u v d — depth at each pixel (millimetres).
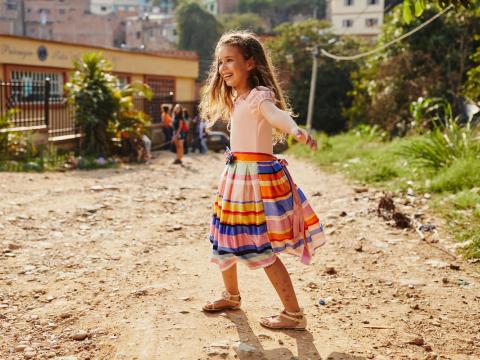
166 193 8984
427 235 5797
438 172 8727
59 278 4418
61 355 3131
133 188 9523
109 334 3365
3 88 15227
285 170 3262
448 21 17391
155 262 4914
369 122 20531
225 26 68312
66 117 16625
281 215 3154
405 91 18406
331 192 9031
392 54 18797
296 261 5035
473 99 12906
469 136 9219
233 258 3309
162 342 3209
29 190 8742
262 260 3164
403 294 4195
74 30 66500
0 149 12531
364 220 6633
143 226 6414
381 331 3488
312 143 2832
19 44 16609
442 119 16375
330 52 31109
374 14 51062
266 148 3201
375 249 5418
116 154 16078
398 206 7199
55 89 18719
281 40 31547
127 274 4539
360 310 3850
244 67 3223
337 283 4430
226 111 3502
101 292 4098
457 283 4445
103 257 5043
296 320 3391
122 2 103812
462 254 5160
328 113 31047
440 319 3719
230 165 3254
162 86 25953
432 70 17781
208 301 3840
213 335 3314
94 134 15586
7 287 4203
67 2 70812
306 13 83625
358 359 3064
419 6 4699
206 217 7066
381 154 12312
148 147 16188
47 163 12781
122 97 16297
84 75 15656
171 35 69750
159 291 4102
